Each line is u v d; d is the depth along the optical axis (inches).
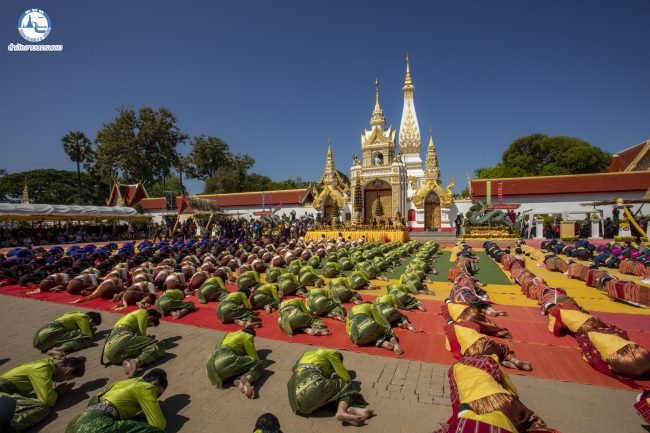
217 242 974.4
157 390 209.0
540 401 216.1
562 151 2337.6
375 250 798.5
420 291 481.4
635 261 579.5
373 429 193.3
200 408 216.2
